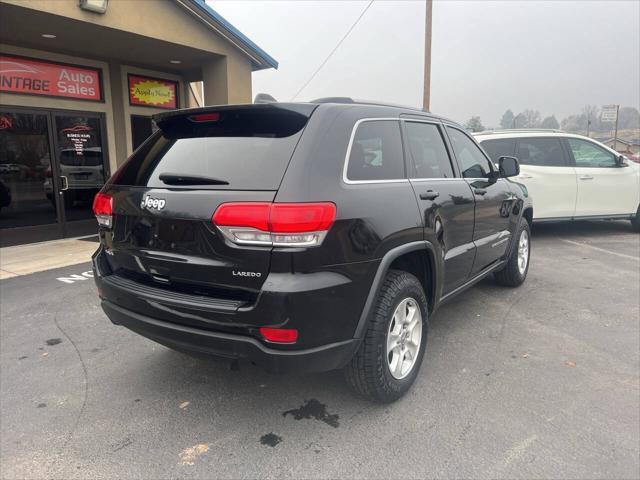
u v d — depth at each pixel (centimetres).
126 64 1016
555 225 1041
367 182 286
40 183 888
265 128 281
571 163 856
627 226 1019
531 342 409
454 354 386
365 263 268
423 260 344
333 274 253
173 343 273
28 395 329
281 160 255
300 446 271
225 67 984
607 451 264
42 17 713
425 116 380
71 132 931
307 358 251
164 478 246
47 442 276
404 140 338
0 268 677
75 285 588
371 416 299
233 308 247
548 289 557
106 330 443
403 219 299
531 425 288
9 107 838
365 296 271
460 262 388
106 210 311
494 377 348
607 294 538
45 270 665
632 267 660
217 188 255
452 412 303
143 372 361
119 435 283
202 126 304
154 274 284
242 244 243
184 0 852
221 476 247
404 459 259
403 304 310
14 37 811
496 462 256
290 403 316
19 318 474
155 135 326
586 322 454
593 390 329
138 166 311
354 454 263
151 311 276
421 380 344
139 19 809
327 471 250
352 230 261
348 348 267
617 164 884
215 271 253
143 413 306
